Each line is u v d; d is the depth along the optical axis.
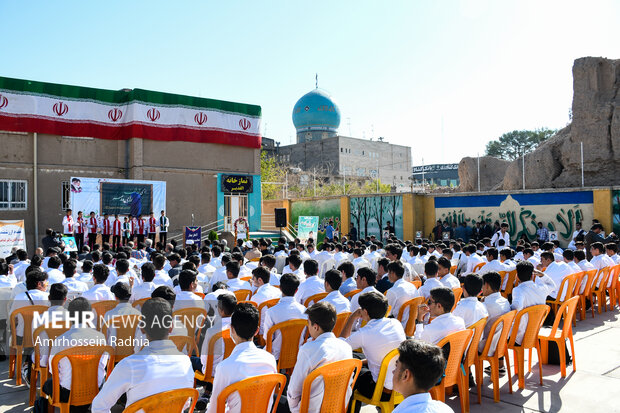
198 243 18.16
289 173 49.12
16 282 6.96
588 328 8.01
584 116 21.19
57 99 18.61
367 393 4.12
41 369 4.68
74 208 17.09
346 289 6.62
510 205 19.98
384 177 67.25
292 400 3.58
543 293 5.80
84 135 19.20
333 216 25.98
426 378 2.29
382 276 7.22
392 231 21.17
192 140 21.62
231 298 4.52
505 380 5.71
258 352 3.41
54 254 8.80
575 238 15.37
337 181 53.53
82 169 19.25
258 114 24.06
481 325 4.80
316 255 11.21
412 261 10.50
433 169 78.00
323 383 3.49
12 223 12.56
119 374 3.12
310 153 63.88
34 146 18.02
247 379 3.16
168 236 20.89
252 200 23.83
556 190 18.66
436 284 6.47
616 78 20.86
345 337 4.65
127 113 20.19
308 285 6.62
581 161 21.09
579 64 21.41
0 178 17.41
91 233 16.62
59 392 3.93
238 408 3.20
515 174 24.20
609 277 9.41
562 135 23.47
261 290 5.93
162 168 20.80
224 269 8.01
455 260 10.49
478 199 20.97
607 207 17.34
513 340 5.34
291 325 4.88
